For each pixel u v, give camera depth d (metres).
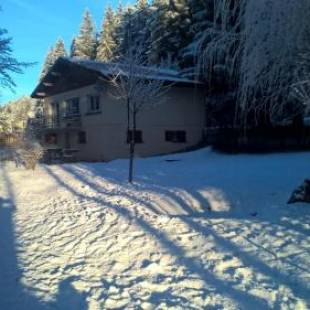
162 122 28.44
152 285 4.73
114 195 11.15
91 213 8.79
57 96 34.16
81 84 29.77
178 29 35.06
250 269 4.90
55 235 7.30
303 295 4.12
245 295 4.26
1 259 6.05
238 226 6.68
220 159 21.92
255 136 24.05
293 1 6.86
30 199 11.54
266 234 6.08
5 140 26.28
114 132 26.97
